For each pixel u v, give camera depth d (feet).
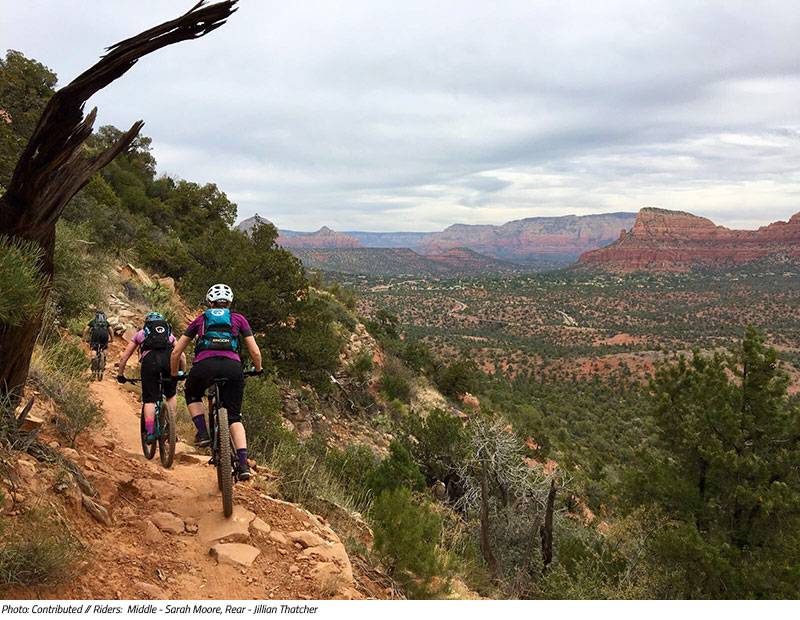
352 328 101.96
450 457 51.49
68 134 13.09
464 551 32.53
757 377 36.24
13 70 71.31
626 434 206.18
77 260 32.35
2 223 13.41
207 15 12.85
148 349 18.67
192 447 21.86
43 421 16.26
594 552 35.19
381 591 16.01
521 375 465.06
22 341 13.83
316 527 16.28
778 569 29.94
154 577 11.60
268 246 64.80
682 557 30.89
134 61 12.92
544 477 48.24
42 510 11.19
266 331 59.72
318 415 58.49
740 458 34.53
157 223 103.96
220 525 14.23
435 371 125.29
